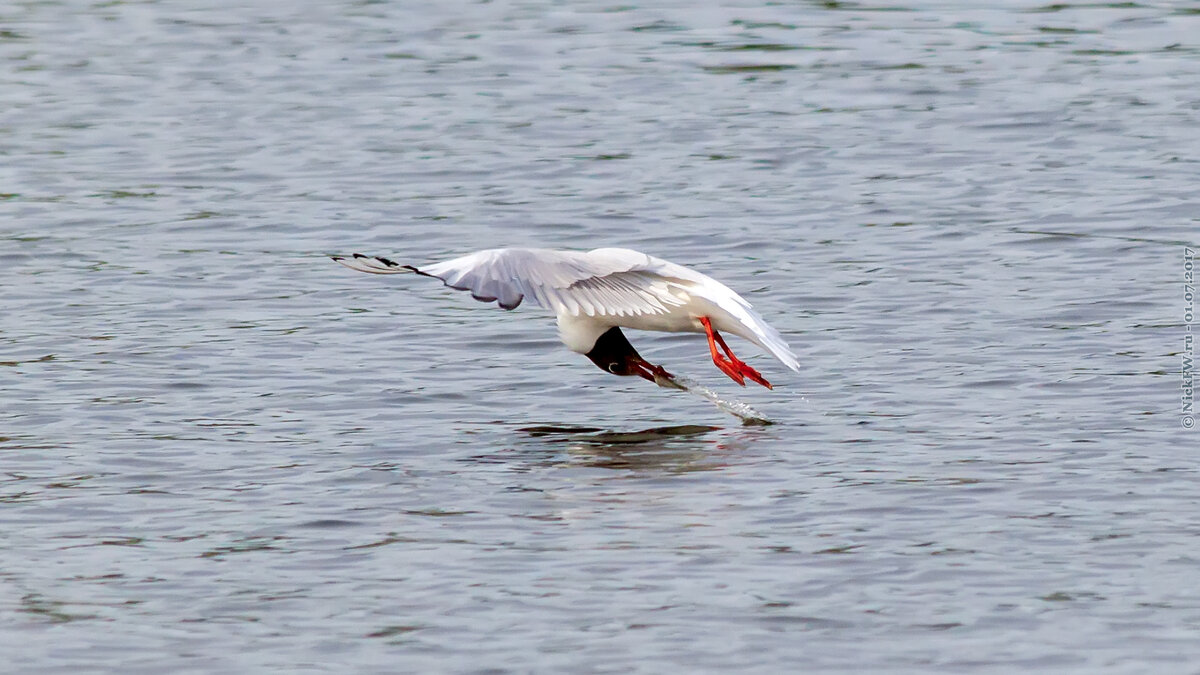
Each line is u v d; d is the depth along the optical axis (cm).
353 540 1160
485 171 2386
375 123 2666
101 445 1373
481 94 2839
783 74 2927
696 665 963
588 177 2344
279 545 1152
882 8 3441
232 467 1320
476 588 1073
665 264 1241
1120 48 3045
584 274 1198
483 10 3503
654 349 1658
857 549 1123
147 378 1561
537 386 1542
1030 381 1510
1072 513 1181
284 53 3153
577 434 1402
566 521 1189
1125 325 1672
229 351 1648
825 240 2034
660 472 1294
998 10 3391
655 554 1123
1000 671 953
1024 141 2483
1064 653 971
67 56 3145
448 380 1560
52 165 2444
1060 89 2766
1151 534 1139
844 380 1536
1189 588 1053
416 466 1320
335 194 2288
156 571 1110
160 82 2948
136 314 1777
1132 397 1454
